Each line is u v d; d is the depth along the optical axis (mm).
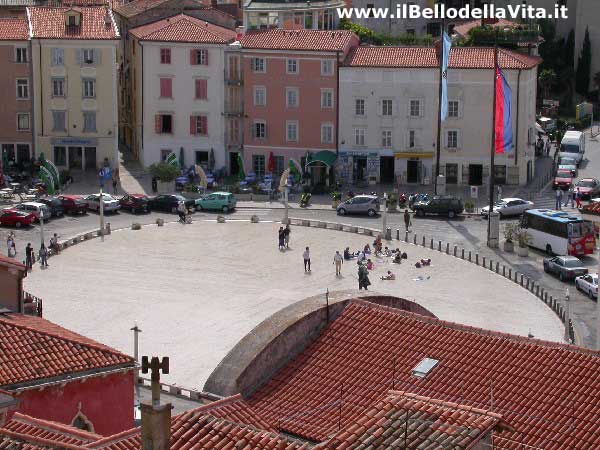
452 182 169500
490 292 120312
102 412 68188
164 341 105188
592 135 195875
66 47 171875
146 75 175375
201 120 175875
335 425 55375
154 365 38531
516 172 167750
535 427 54531
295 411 56781
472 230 145375
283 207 157375
